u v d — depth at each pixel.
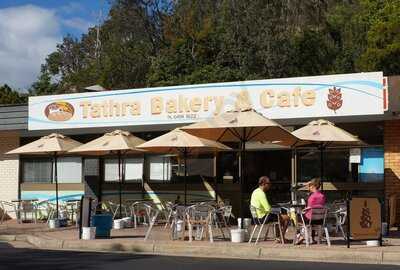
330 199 19.28
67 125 21.89
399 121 18.45
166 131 21.84
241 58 37.75
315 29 42.56
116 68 42.69
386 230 16.03
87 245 14.97
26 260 12.62
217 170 20.94
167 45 43.22
